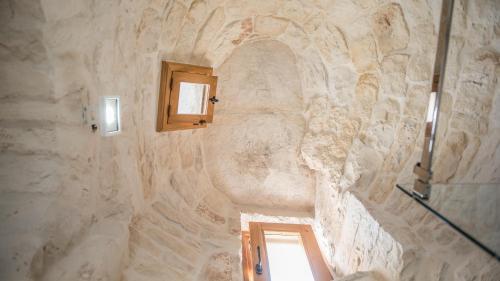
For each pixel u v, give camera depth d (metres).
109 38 1.01
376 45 1.45
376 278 1.31
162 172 1.66
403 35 1.30
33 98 0.80
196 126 1.83
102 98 1.03
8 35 0.74
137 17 1.14
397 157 1.45
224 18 1.63
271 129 2.10
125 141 1.24
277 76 2.00
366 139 1.62
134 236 1.27
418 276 1.16
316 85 1.91
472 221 0.83
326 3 1.47
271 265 2.20
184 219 1.67
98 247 0.98
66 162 0.89
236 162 2.17
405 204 1.37
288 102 2.05
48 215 0.84
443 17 0.80
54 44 0.78
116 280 1.05
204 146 2.14
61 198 0.89
